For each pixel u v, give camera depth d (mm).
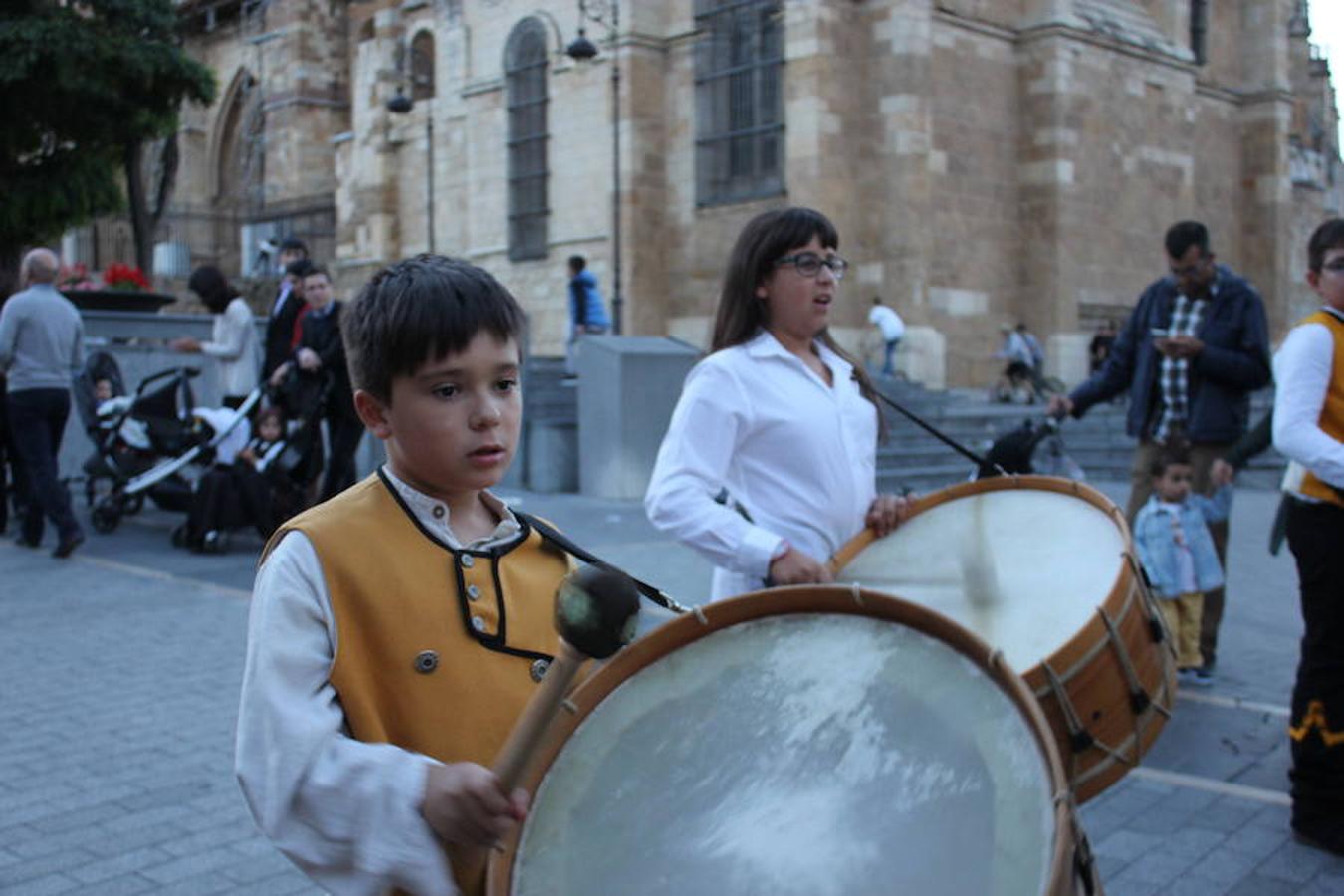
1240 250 29516
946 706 1702
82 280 19750
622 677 1854
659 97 24141
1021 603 2658
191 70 15664
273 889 3869
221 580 8820
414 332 1742
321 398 9859
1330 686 4152
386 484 1855
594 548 10031
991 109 23750
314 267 9992
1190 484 6398
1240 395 6543
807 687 1800
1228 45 29172
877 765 1667
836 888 1519
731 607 1904
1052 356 23828
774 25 22422
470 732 1752
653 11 24031
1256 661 6816
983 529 3201
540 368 17453
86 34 14648
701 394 3305
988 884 1467
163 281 33812
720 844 1618
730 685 1837
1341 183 37625
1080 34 24219
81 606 7949
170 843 4215
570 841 1679
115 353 14375
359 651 1733
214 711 5727
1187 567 6211
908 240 21672
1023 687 1619
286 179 39531
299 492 10055
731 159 23188
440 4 28469
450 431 1771
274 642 1686
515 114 26406
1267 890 3855
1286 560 10031
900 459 16391
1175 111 26547
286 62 39500
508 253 26562
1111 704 2449
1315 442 3977
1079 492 3201
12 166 15430
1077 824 1629
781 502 3311
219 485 9906
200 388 14922
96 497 13047
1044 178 23969
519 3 26234
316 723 1639
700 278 23672
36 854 4117
